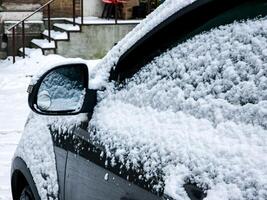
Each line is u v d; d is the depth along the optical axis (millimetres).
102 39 12812
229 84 2053
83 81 2934
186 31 2396
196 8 2291
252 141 1836
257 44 1983
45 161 3396
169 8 2479
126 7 13914
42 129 3555
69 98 3006
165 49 2512
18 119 8344
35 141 3605
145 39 2592
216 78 2125
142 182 2209
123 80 2783
